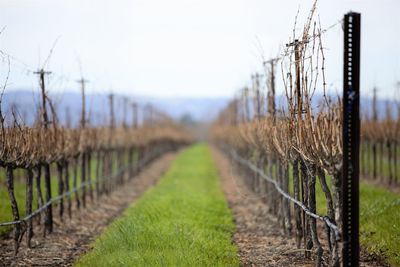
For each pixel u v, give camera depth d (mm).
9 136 15055
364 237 15305
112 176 33219
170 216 18719
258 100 22219
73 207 25078
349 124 10086
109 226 19156
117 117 37969
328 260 13320
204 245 14531
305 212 14000
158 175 45750
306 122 11836
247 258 14453
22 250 15969
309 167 12898
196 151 84875
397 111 26828
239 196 28312
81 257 14391
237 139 34438
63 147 19828
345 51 9992
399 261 12758
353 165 10102
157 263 12312
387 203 18656
